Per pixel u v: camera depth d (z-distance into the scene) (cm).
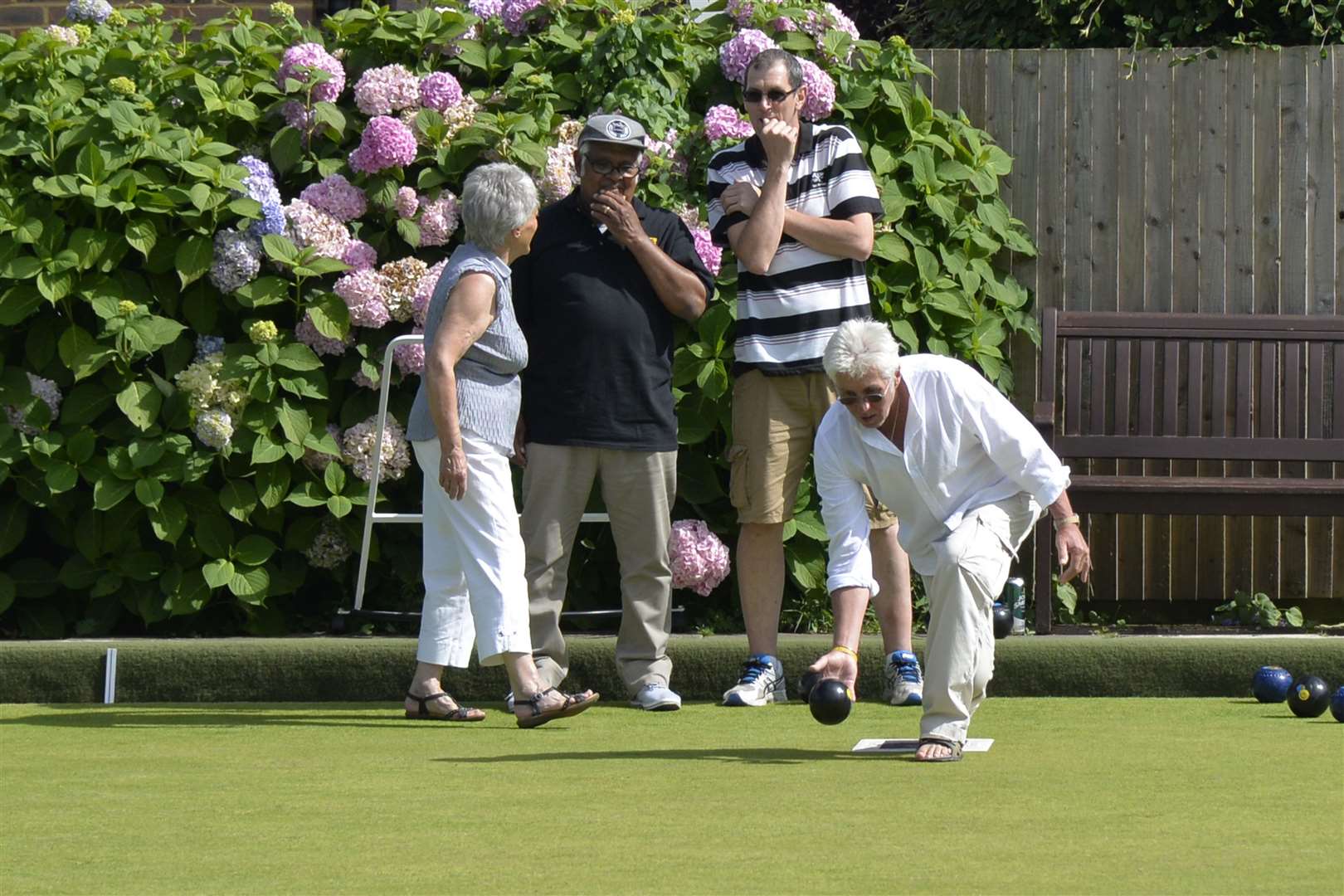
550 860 1068
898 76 2677
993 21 3259
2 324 2453
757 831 1168
